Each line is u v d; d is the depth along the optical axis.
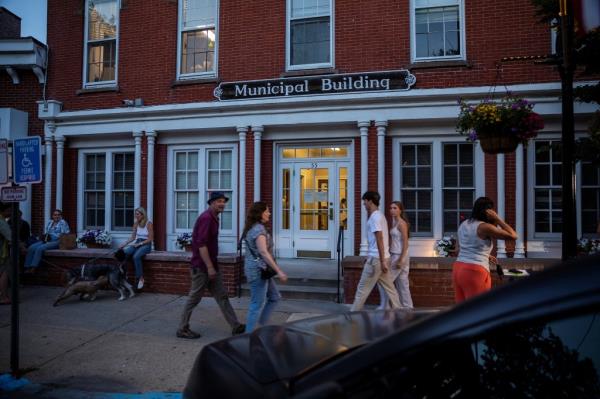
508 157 8.74
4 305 7.78
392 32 9.23
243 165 9.76
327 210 9.84
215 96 9.95
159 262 8.52
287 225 10.01
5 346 5.67
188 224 10.53
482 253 5.03
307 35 9.77
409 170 9.34
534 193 8.77
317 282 8.24
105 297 8.25
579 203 8.56
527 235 8.73
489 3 8.84
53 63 11.23
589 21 4.12
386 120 9.00
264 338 2.63
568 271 1.53
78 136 10.94
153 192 10.41
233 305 7.54
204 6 10.45
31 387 4.46
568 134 4.53
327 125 9.52
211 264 5.81
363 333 2.51
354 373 1.76
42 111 10.82
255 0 9.97
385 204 9.25
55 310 7.36
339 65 9.45
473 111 5.28
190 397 2.35
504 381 1.63
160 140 10.55
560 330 1.55
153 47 10.53
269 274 5.39
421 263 7.26
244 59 9.95
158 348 5.57
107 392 4.34
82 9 11.11
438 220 9.12
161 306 7.58
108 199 10.99
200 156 10.44
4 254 7.87
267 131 9.88
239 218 9.80
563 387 1.55
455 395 1.66
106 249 9.77
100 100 10.81
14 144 5.25
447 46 9.13
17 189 4.99
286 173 10.05
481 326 1.57
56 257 9.26
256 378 2.11
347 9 9.46
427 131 9.14
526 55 8.63
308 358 2.20
